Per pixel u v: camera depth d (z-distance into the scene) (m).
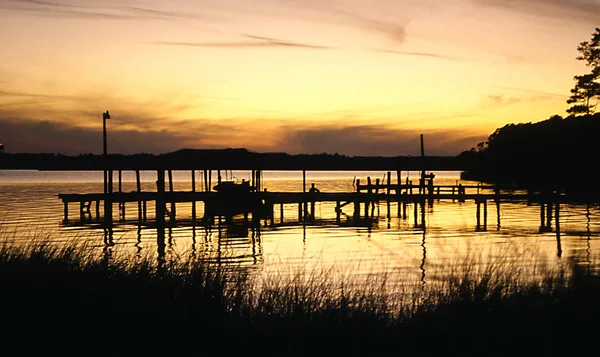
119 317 8.35
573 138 60.12
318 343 7.77
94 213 44.78
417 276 13.22
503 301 8.96
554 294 9.33
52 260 10.61
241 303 9.16
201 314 8.52
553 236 28.45
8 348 7.50
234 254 21.75
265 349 7.64
